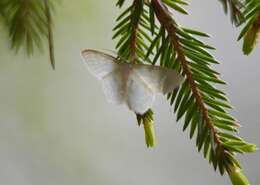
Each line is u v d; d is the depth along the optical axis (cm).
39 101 63
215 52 65
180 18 62
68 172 66
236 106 65
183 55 34
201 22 63
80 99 65
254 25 32
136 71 31
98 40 49
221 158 33
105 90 31
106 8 46
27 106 62
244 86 66
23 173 65
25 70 57
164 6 33
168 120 66
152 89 31
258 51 66
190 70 34
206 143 34
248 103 65
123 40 34
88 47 50
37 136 65
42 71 59
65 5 38
